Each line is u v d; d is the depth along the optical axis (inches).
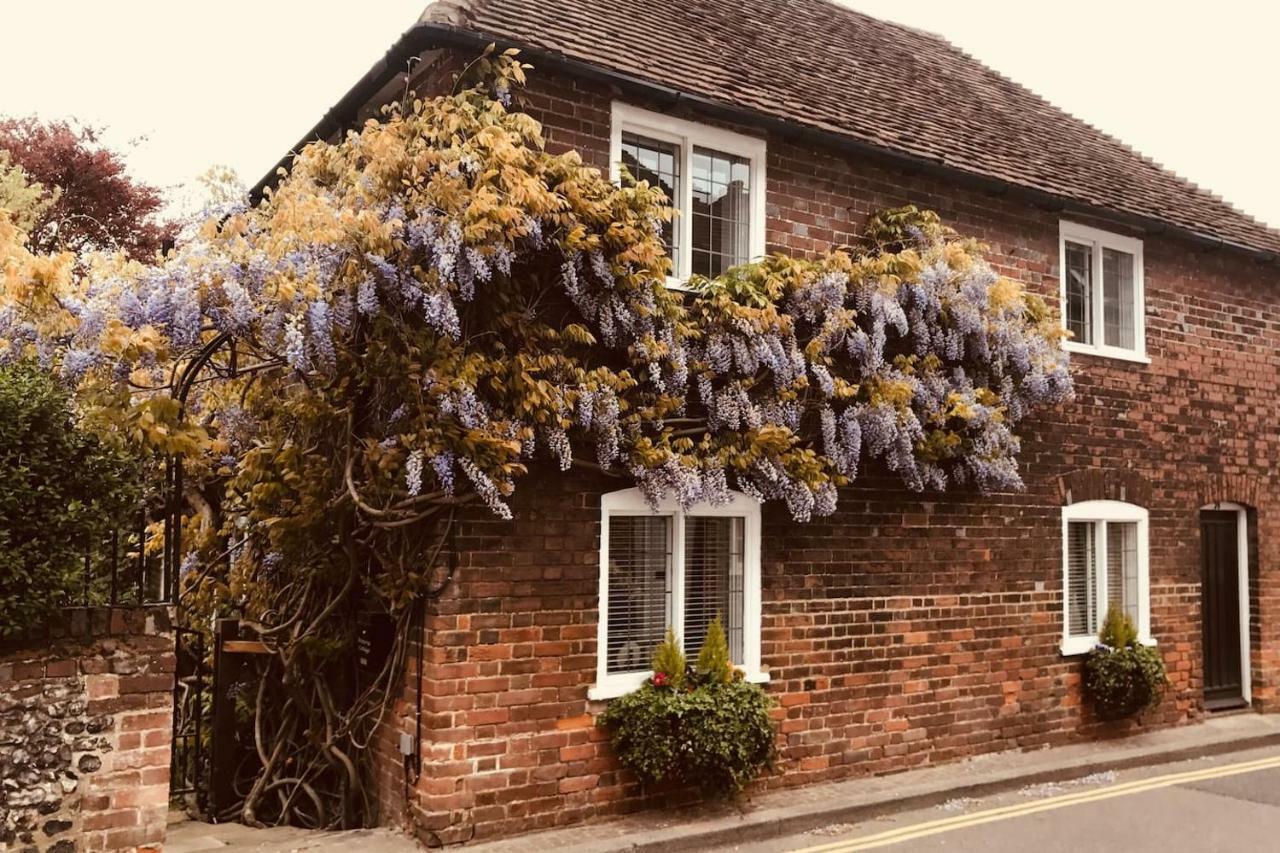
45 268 214.2
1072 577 395.5
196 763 313.1
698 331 279.7
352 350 252.5
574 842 255.3
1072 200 385.1
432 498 249.1
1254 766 366.9
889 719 332.5
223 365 270.8
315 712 290.4
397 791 267.3
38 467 199.5
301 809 295.3
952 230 347.9
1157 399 419.5
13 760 199.0
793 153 329.4
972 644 354.9
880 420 307.1
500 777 259.6
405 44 269.0
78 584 205.0
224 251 237.1
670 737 269.0
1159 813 301.7
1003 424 354.9
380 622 280.1
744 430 290.0
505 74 263.3
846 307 317.4
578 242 250.8
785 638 312.0
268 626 300.4
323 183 262.8
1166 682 390.9
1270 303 468.4
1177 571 419.5
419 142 247.1
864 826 286.7
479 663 258.2
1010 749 361.7
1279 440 465.7
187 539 323.3
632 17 353.4
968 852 263.1
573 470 275.6
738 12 423.5
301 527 275.4
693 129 308.7
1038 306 364.2
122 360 217.3
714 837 266.2
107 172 666.2
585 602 275.4
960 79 495.2
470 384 238.8
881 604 333.4
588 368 271.9
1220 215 479.5
